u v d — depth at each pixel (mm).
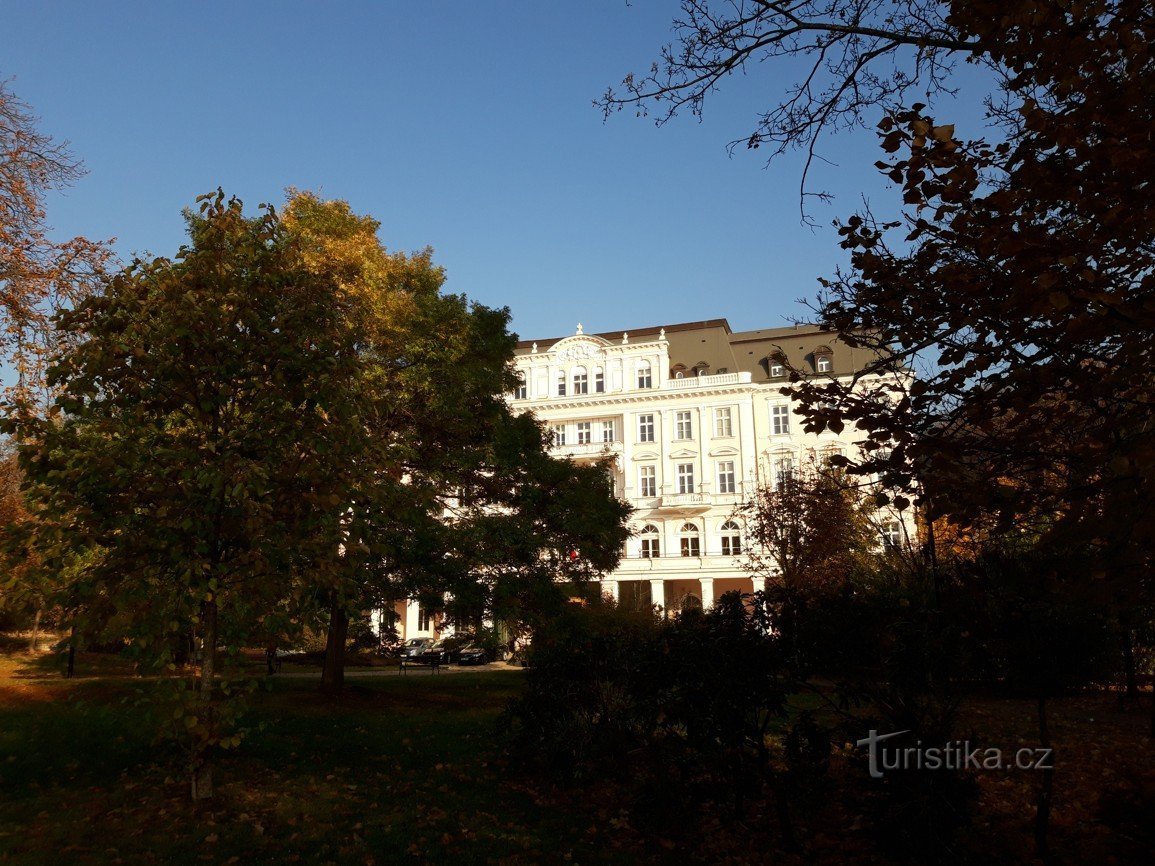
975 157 5996
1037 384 5516
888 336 6484
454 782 9344
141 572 7207
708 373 55375
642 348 55594
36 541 7344
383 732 12688
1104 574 4941
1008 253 5059
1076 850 6543
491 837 7172
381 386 15750
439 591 17000
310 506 7910
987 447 6051
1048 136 5199
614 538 20828
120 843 6691
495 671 31719
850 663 6844
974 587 6664
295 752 10711
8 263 13742
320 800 8242
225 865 6320
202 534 7570
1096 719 14391
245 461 7117
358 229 18406
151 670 7496
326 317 8469
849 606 7070
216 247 8148
